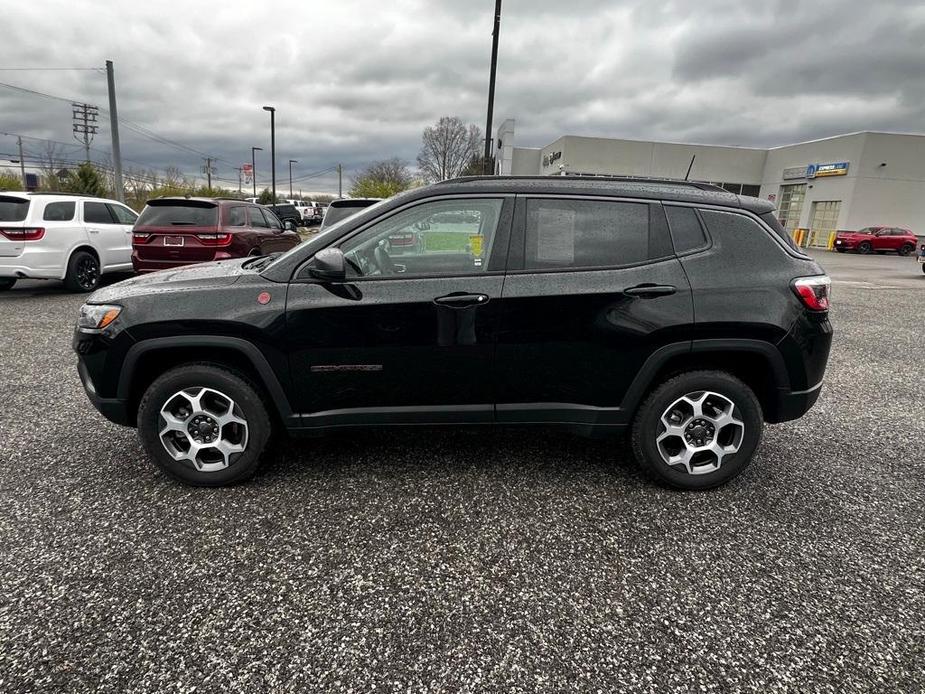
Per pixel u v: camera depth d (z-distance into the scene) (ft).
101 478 10.36
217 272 10.51
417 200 9.62
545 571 7.95
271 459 10.89
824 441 12.64
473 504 9.66
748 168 129.70
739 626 6.95
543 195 9.69
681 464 10.06
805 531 9.00
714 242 9.75
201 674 6.14
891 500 10.01
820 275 9.87
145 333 9.35
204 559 8.08
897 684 6.10
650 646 6.62
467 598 7.39
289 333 9.32
